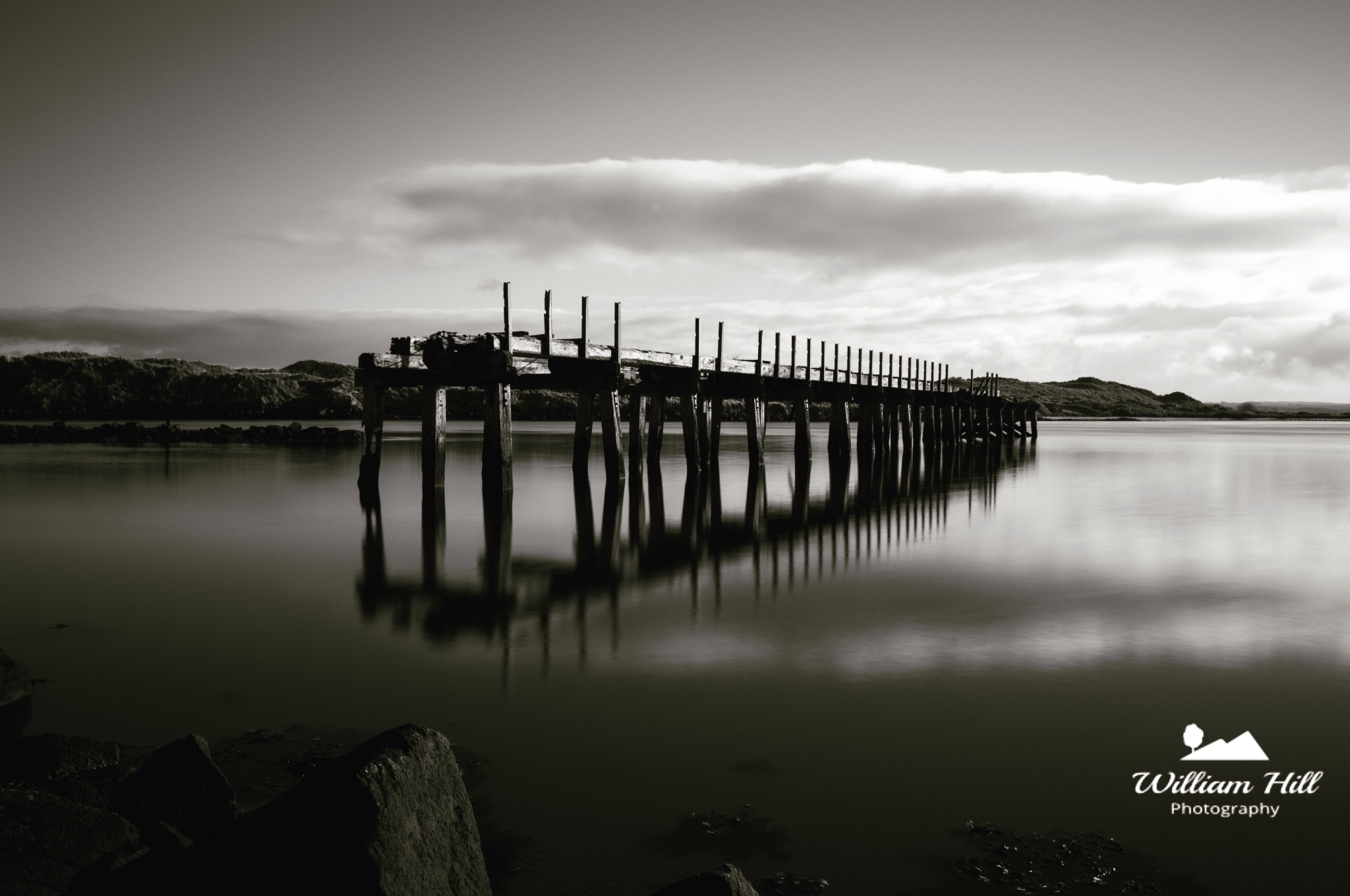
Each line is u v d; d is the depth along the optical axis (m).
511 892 4.40
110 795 4.88
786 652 8.38
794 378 30.62
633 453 24.19
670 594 10.96
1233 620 9.64
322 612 10.03
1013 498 22.05
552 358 20.77
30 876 3.96
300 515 18.38
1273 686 7.41
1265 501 21.58
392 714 6.80
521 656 8.26
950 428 47.59
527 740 6.27
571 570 12.53
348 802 3.61
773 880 4.54
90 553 13.87
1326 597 10.78
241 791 5.44
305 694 7.27
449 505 19.77
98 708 6.96
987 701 7.04
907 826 5.08
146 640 8.88
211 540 15.17
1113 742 6.25
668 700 7.06
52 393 105.06
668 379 25.50
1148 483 26.59
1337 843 4.94
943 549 14.34
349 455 37.22
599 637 8.92
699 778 5.66
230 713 6.86
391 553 13.84
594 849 4.80
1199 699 7.11
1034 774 5.74
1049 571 12.45
